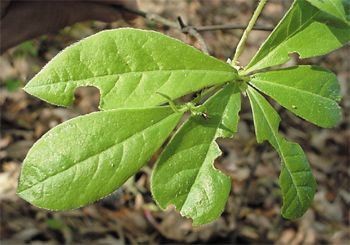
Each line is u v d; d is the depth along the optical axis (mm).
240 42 195
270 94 197
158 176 182
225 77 189
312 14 199
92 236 735
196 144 186
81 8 495
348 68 1153
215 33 1025
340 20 200
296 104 198
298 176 197
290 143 199
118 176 169
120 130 171
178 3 1209
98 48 172
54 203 164
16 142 832
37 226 720
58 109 880
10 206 736
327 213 905
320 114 201
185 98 346
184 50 181
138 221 783
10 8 493
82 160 167
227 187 183
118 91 174
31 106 888
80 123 168
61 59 169
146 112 174
